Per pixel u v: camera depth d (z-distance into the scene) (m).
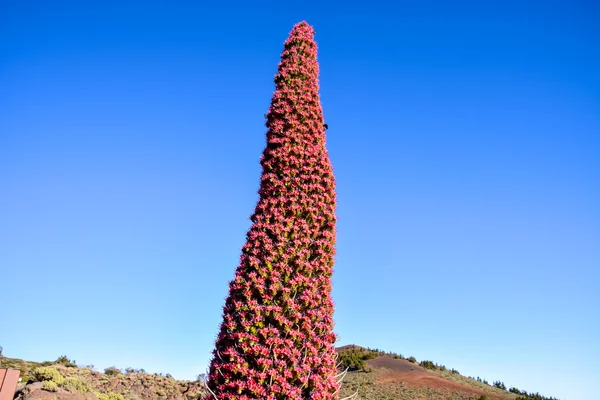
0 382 20.36
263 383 9.95
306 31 15.05
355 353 77.19
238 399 9.79
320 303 11.21
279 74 14.20
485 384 68.12
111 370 32.28
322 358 10.58
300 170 12.59
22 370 33.19
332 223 12.26
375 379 62.53
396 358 75.50
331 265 11.87
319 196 12.38
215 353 10.80
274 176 12.48
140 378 30.42
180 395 28.25
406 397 52.97
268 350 10.23
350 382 60.25
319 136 13.31
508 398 56.69
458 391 57.53
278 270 11.20
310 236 11.88
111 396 23.83
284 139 12.93
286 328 10.53
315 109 13.63
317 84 14.27
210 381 10.48
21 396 20.20
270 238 11.65
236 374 10.13
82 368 29.94
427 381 61.66
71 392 21.52
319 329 10.92
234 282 11.30
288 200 12.12
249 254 11.55
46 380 22.38
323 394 10.27
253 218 12.18
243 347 10.29
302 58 14.46
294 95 13.67
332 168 13.06
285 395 9.89
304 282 11.16
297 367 10.24
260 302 10.93
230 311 10.97
